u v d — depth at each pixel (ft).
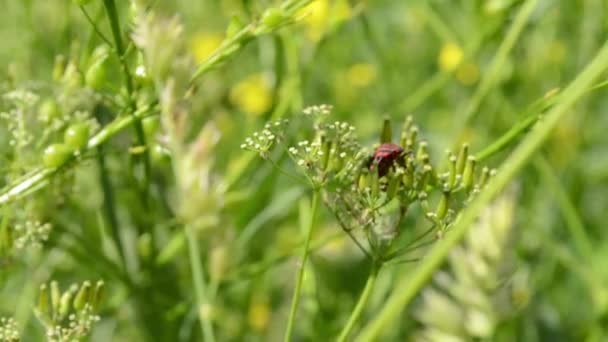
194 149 1.40
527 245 2.45
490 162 2.52
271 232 2.48
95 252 2.08
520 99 2.75
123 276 2.13
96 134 1.86
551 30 2.79
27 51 2.41
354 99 2.78
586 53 2.71
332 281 2.39
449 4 2.69
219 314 2.38
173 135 1.42
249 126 2.44
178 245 2.14
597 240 2.64
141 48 1.60
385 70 2.72
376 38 2.67
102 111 2.04
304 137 2.21
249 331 2.45
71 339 1.65
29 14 2.41
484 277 1.91
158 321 2.19
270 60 2.51
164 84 1.46
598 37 2.70
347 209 1.59
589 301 2.53
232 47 1.74
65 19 2.32
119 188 2.19
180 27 1.46
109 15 1.74
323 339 2.21
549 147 2.69
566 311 2.51
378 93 2.76
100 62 1.77
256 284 2.44
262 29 1.74
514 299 1.95
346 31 2.83
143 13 1.48
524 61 2.74
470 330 1.92
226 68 2.51
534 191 2.59
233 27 1.74
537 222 2.49
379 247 1.60
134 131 1.89
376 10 2.98
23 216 1.84
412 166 1.59
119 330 2.26
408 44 3.00
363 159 1.59
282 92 2.31
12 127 1.82
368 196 1.58
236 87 2.52
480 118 2.65
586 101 2.79
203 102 2.43
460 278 1.93
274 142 1.70
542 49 2.77
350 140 1.60
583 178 2.70
